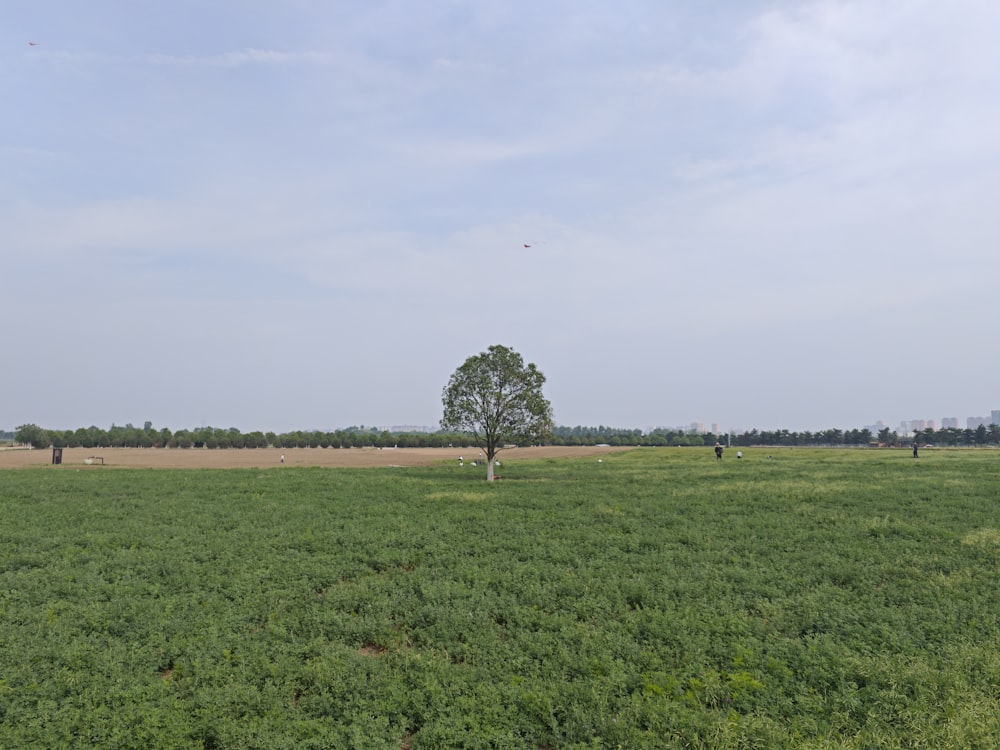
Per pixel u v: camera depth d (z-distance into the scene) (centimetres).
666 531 2420
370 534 2356
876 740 963
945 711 1031
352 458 8431
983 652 1242
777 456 7369
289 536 2339
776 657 1264
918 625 1407
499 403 4791
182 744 970
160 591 1703
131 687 1141
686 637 1349
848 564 1891
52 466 6216
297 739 1000
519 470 5881
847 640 1342
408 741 1032
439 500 3316
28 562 1981
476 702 1099
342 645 1352
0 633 1386
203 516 2750
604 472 5331
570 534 2370
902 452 7888
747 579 1759
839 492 3397
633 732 995
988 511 2750
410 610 1570
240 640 1372
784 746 952
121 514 2833
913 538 2250
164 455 9181
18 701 1087
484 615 1510
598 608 1550
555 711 1079
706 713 1042
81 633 1407
